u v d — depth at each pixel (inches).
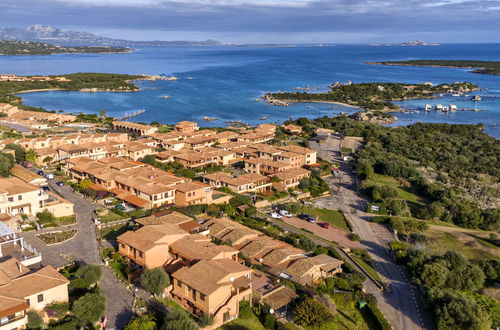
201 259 2930.6
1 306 2220.7
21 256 2918.3
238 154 6924.2
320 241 4180.6
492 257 4133.9
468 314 2854.3
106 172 4862.2
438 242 4434.1
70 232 3644.2
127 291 2812.5
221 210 4500.5
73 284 2674.7
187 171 5708.7
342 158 7559.1
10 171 4719.5
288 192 5482.3
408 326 2933.1
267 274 3235.7
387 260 3969.0
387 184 6304.1
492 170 7436.0
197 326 2332.7
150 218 3727.9
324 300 2930.6
